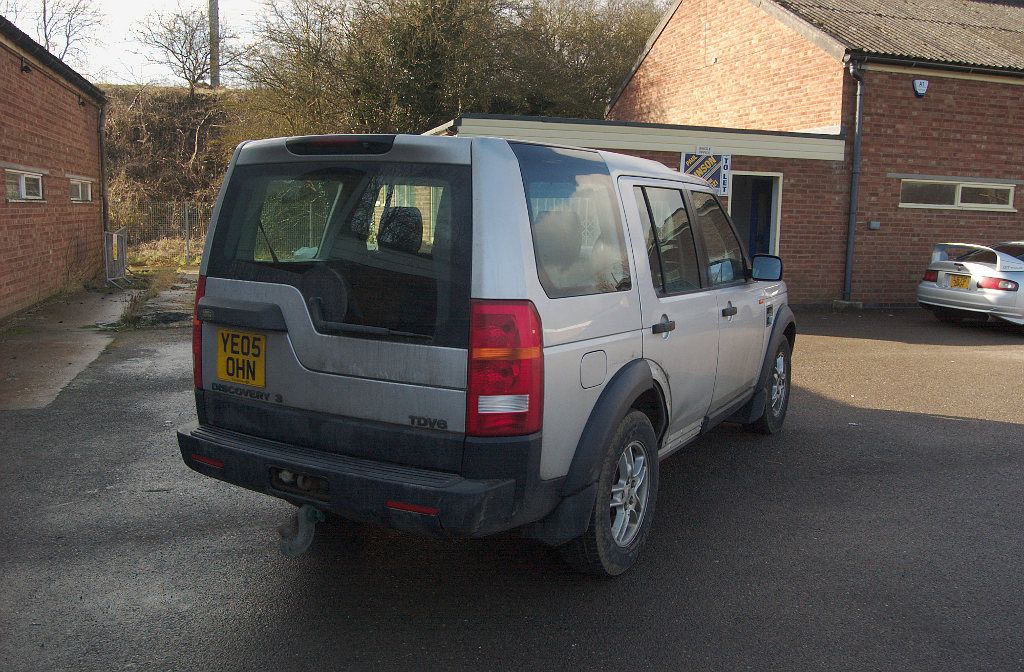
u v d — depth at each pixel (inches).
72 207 601.0
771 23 628.1
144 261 844.0
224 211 143.8
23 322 439.2
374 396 124.3
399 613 136.2
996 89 595.5
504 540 167.2
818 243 573.6
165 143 1263.5
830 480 208.4
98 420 249.0
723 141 534.0
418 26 867.4
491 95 971.9
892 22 636.1
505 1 960.9
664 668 120.6
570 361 127.6
